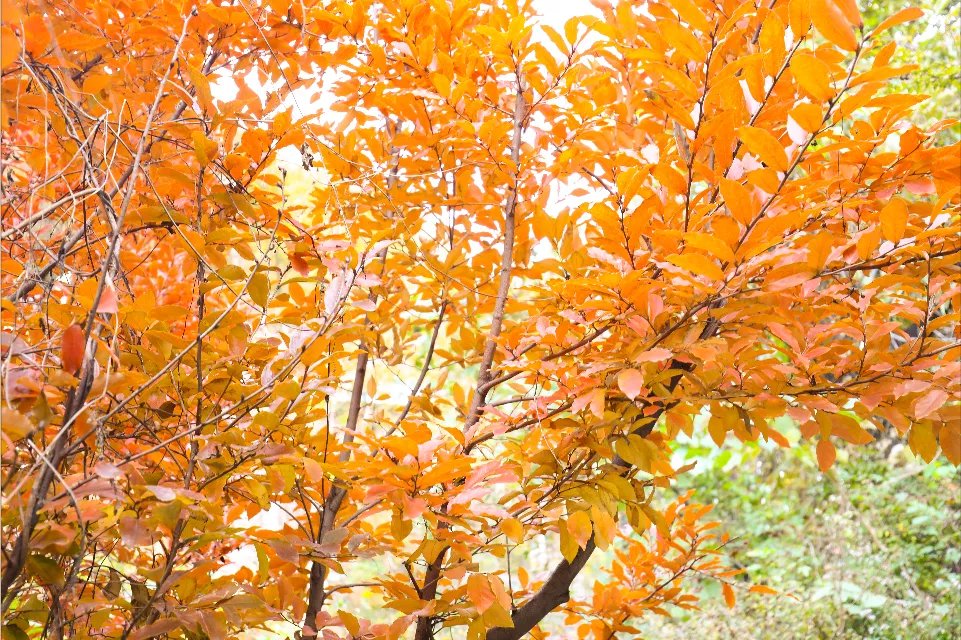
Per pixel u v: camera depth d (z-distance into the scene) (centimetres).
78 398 106
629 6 131
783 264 133
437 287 200
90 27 152
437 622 156
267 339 156
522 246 194
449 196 195
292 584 166
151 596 128
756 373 145
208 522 123
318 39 171
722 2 151
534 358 172
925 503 474
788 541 479
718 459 462
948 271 147
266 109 156
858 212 142
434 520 121
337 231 216
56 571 104
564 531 144
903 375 137
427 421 180
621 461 172
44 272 121
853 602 417
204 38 159
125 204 110
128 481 124
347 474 140
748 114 140
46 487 101
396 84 177
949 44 444
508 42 159
